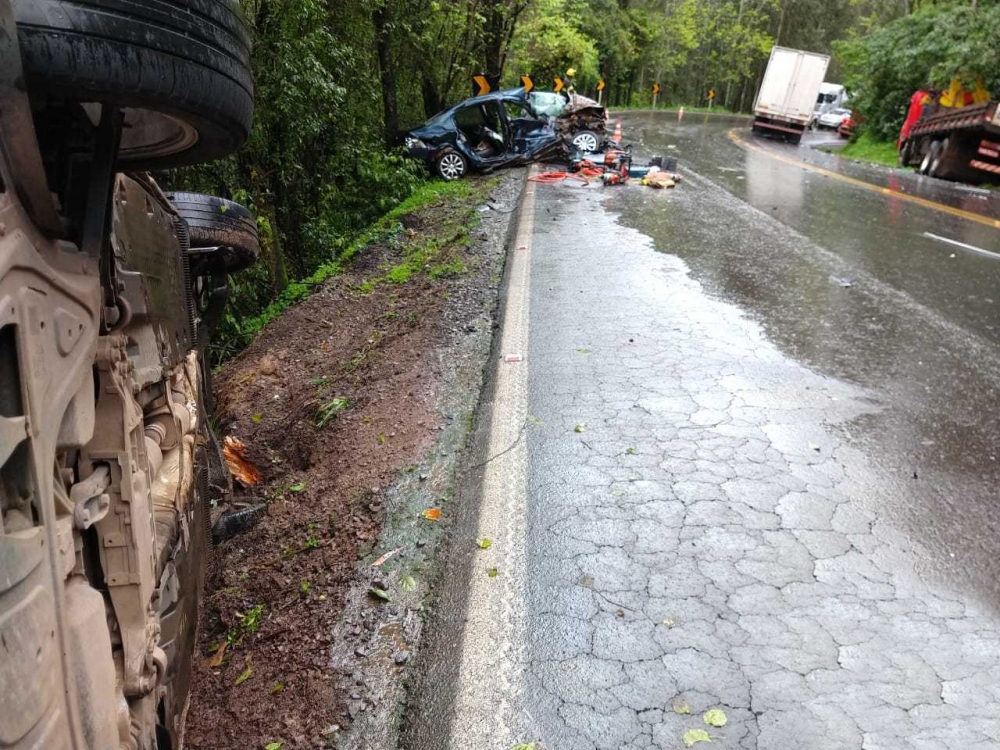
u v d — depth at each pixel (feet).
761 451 14.75
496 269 28.09
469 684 9.34
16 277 4.30
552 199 43.60
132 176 10.00
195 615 10.03
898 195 50.44
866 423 15.96
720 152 78.33
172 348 11.14
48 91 5.48
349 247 38.06
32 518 4.31
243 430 20.04
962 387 17.83
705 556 11.61
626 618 10.35
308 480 15.88
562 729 8.66
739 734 8.52
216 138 7.01
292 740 8.95
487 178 53.06
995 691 9.11
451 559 11.74
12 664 3.78
